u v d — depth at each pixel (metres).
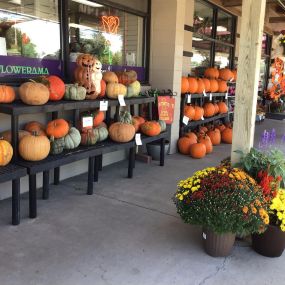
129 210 3.43
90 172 3.74
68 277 2.31
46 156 3.19
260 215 2.37
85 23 4.48
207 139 5.95
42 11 3.89
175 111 5.67
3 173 2.77
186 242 2.83
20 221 3.09
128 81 4.59
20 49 3.72
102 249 2.68
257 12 2.74
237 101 2.94
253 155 2.88
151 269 2.43
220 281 2.32
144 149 5.61
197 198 2.45
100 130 3.99
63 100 3.57
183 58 6.32
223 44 7.85
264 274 2.42
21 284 2.22
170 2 5.34
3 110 2.98
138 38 5.51
